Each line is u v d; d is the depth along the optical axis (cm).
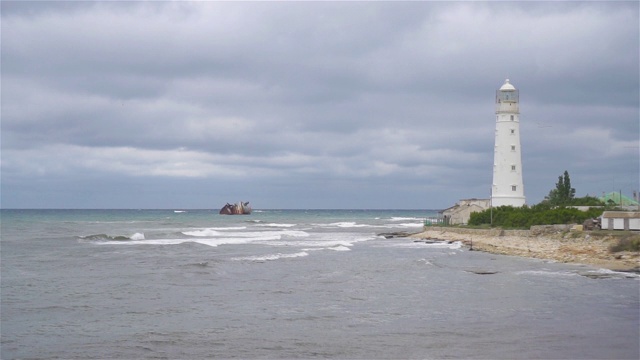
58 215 18825
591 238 5438
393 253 5638
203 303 2922
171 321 2517
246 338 2236
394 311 2734
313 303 2933
